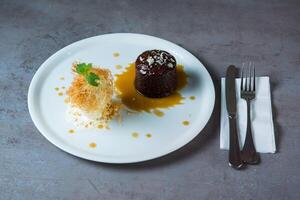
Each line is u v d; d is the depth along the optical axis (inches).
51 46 34.6
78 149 27.2
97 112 28.7
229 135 27.6
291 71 32.1
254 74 30.2
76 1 38.3
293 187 25.7
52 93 30.8
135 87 31.1
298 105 29.9
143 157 26.4
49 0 38.4
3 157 27.4
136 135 28.2
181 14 37.1
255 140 27.5
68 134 28.3
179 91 30.8
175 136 28.2
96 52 33.6
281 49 33.8
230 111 28.7
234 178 26.2
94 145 27.6
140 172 26.5
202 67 31.8
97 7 37.9
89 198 25.4
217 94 30.9
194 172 26.5
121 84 31.5
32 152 27.6
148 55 30.4
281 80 31.5
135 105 30.0
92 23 36.5
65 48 33.4
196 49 34.0
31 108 29.3
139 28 36.0
